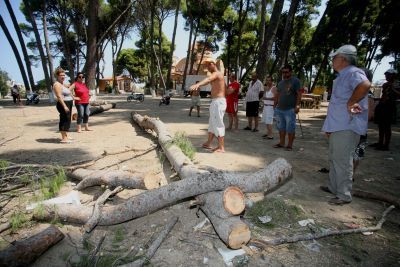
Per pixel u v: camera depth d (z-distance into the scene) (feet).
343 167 12.22
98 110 45.01
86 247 9.25
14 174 14.44
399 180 15.62
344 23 72.38
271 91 25.53
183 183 10.96
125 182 12.73
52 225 9.86
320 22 58.59
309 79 135.13
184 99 90.22
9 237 9.77
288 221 10.94
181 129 30.25
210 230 10.23
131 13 101.65
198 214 11.20
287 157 19.86
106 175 13.23
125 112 47.01
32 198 12.43
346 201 12.43
